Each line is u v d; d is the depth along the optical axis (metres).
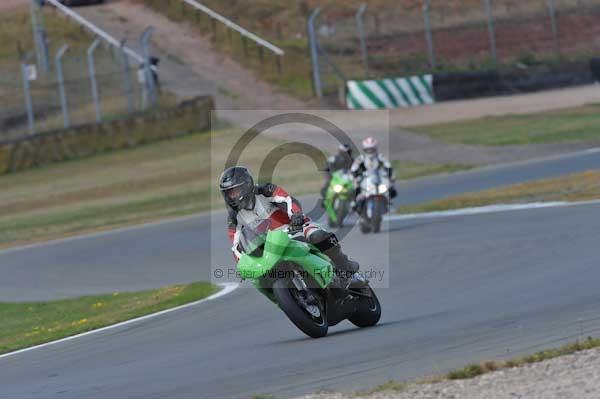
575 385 20.59
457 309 34.50
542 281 38.25
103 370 31.50
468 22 176.62
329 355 28.33
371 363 26.31
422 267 47.03
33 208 105.69
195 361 30.64
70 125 141.62
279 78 157.25
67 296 57.84
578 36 177.50
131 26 180.75
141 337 38.25
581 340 25.48
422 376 23.80
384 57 165.62
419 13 179.12
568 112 129.38
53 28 179.50
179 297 47.88
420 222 65.75
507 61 166.12
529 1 184.38
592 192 67.44
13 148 127.94
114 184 113.25
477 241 53.00
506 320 30.55
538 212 61.81
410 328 31.53
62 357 36.28
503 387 21.16
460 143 113.81
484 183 85.00
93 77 139.25
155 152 127.88
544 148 104.25
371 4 182.75
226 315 40.69
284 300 30.53
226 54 167.38
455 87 146.25
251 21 180.62
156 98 145.00
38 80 156.50
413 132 123.81
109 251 74.19
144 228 84.94
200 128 136.00
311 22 153.62
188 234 77.62
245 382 26.00
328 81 153.88
